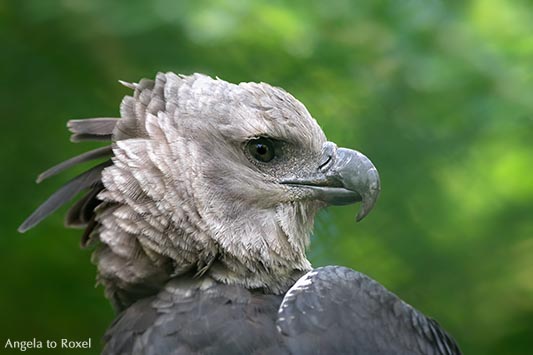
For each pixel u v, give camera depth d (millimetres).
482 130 12711
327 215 12656
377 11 12820
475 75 12617
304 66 12797
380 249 12711
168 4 12250
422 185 12758
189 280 8531
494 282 12742
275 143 9133
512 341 12719
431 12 12945
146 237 8445
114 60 12656
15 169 12578
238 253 8688
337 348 7938
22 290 12680
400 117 12805
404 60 12688
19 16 12648
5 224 12461
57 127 12719
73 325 12664
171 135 8672
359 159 9281
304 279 8281
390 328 8172
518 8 13227
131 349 8172
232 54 12680
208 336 8000
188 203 8555
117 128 8781
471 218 13039
